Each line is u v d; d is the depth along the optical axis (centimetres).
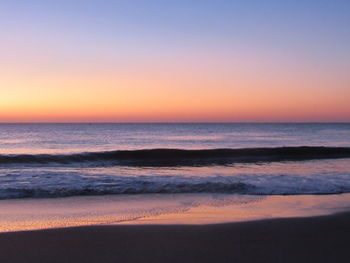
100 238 518
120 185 998
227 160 1905
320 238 521
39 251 462
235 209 742
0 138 5009
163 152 1984
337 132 7331
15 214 695
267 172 1374
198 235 534
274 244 492
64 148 3206
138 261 429
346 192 941
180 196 887
